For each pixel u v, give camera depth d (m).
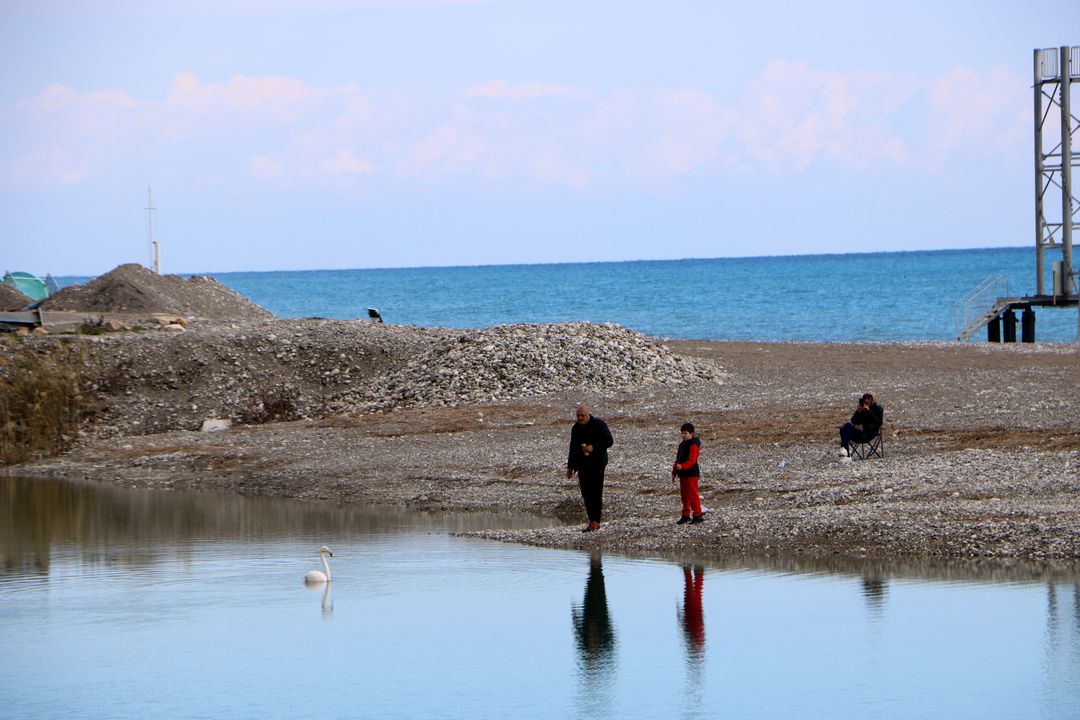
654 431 64.62
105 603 35.28
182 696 26.75
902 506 43.22
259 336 89.19
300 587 37.00
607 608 33.22
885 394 72.00
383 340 90.19
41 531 48.31
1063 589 33.12
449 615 33.06
